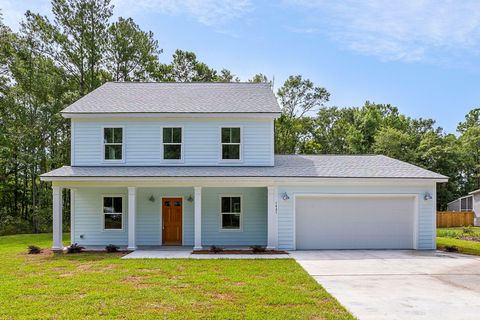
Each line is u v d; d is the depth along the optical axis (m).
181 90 21.36
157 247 17.95
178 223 18.88
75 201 18.95
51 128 31.20
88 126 18.64
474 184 48.47
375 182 17.28
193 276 11.05
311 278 10.91
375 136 47.97
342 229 17.48
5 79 30.89
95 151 18.56
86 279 10.65
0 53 30.16
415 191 17.47
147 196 18.84
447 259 14.64
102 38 30.73
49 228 31.20
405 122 55.78
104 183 16.70
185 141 18.70
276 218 17.08
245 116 18.58
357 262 13.84
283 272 11.70
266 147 18.77
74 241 18.78
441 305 8.48
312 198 17.44
